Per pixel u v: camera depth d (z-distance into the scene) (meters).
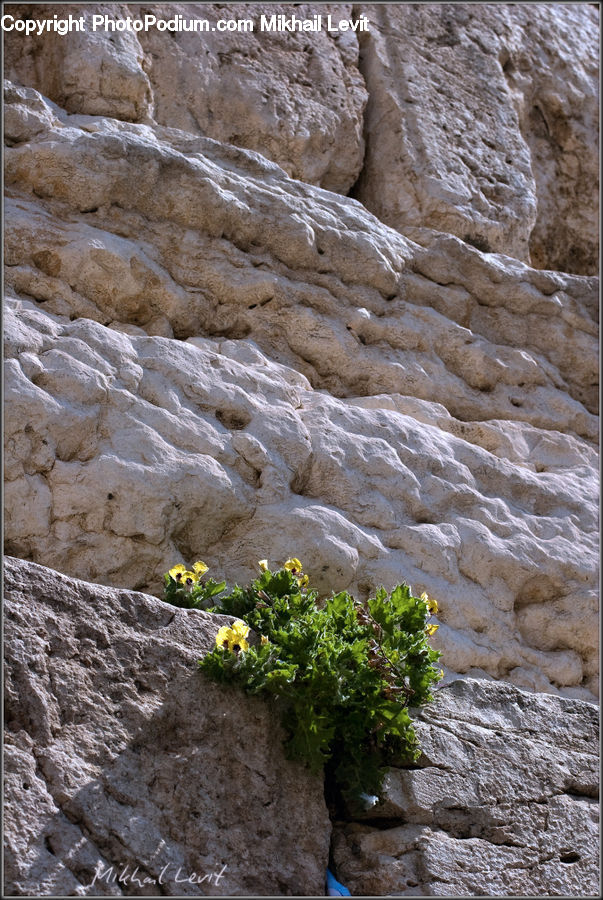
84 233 5.20
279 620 3.82
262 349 5.59
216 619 3.78
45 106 5.55
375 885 3.54
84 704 3.34
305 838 3.49
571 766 4.18
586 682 5.18
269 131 6.59
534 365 6.32
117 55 6.02
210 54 6.64
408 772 3.81
